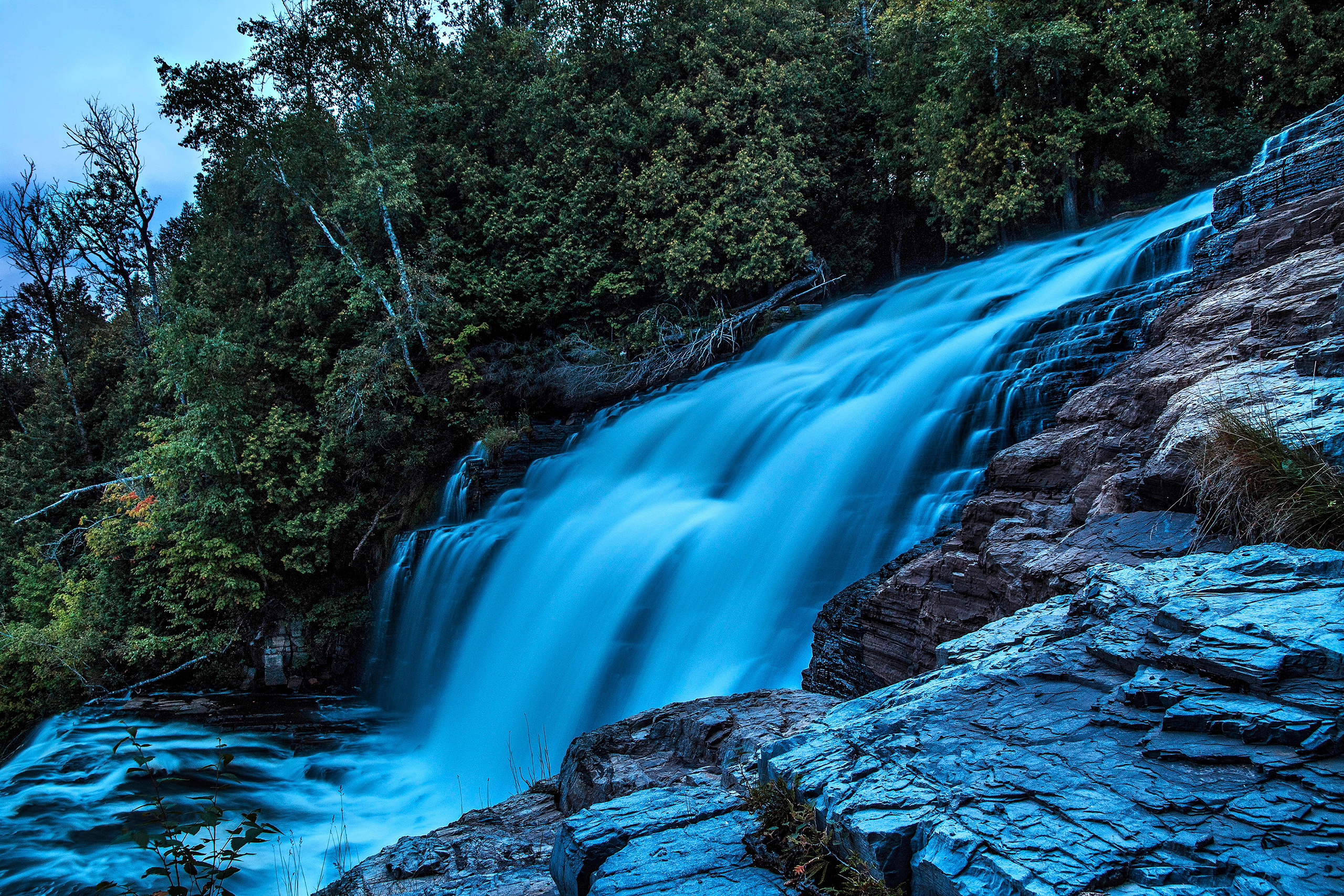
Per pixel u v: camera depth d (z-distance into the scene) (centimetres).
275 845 1074
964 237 2511
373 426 2294
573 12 3006
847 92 2883
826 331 2188
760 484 1538
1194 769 248
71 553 2759
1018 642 402
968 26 2162
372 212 2573
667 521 1581
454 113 2808
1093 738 280
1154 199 2362
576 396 2355
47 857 1071
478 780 1339
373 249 2684
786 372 1969
